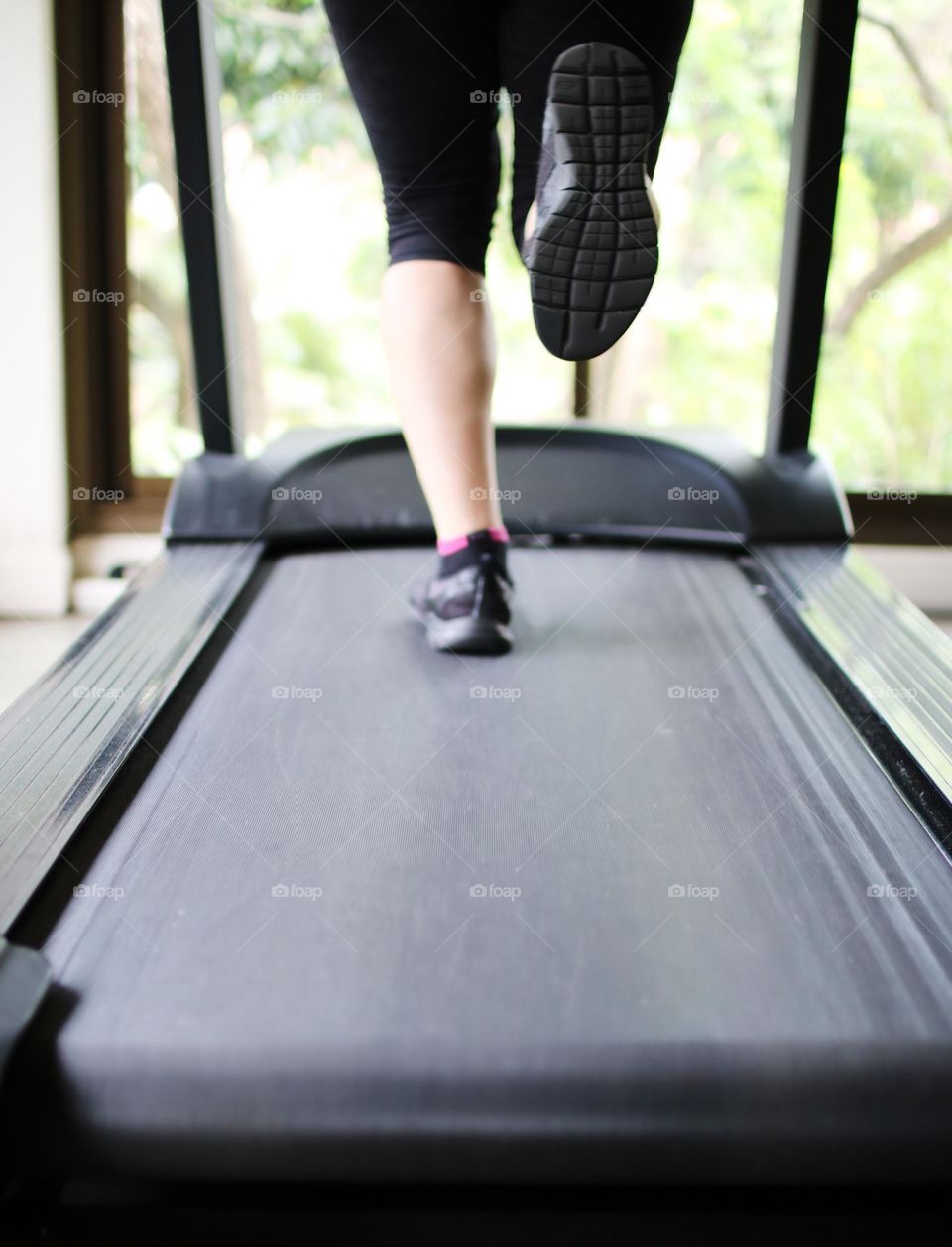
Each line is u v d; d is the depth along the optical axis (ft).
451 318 4.10
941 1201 2.38
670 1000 2.49
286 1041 2.35
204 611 4.84
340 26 3.75
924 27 8.68
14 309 7.19
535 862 3.05
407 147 3.91
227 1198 2.36
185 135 5.72
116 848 3.09
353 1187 2.37
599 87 3.52
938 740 3.68
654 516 6.04
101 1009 2.44
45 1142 2.27
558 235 3.69
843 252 9.32
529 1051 2.34
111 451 7.94
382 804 3.34
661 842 3.17
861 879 3.01
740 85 9.37
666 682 4.26
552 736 3.80
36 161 7.01
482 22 3.76
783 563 5.58
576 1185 2.34
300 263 10.14
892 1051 2.37
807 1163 2.29
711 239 9.96
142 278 9.58
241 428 6.26
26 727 3.68
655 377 10.52
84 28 7.25
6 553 7.44
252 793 3.39
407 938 2.70
